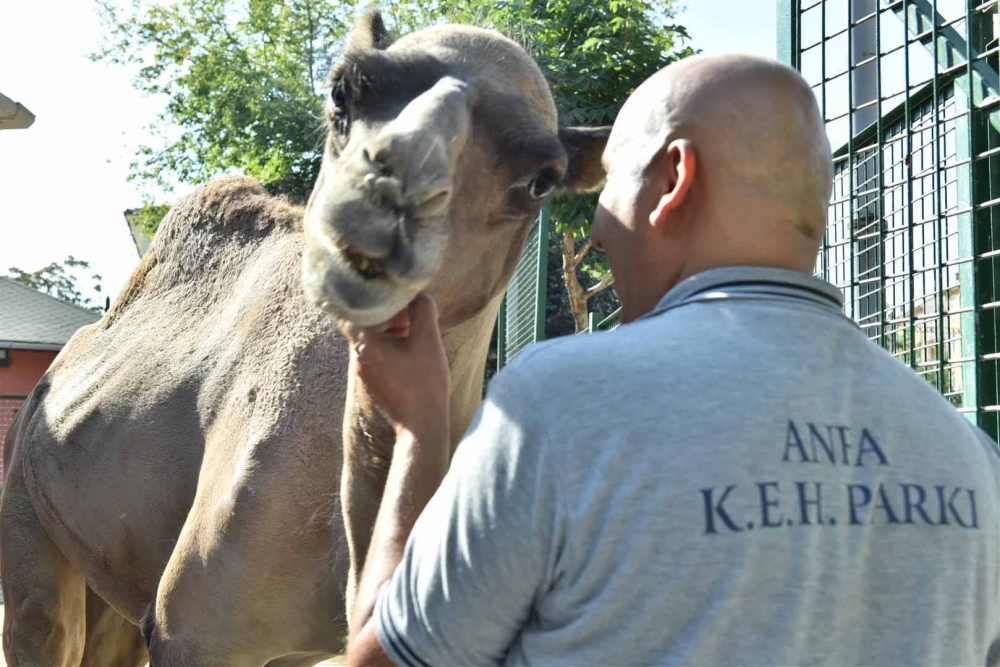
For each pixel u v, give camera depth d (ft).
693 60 5.46
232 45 74.43
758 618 4.37
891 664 4.50
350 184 5.56
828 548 4.48
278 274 12.26
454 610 4.81
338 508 9.73
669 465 4.50
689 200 5.24
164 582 10.81
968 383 14.64
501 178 7.83
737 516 4.42
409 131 5.72
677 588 4.41
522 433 4.73
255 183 14.69
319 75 10.21
